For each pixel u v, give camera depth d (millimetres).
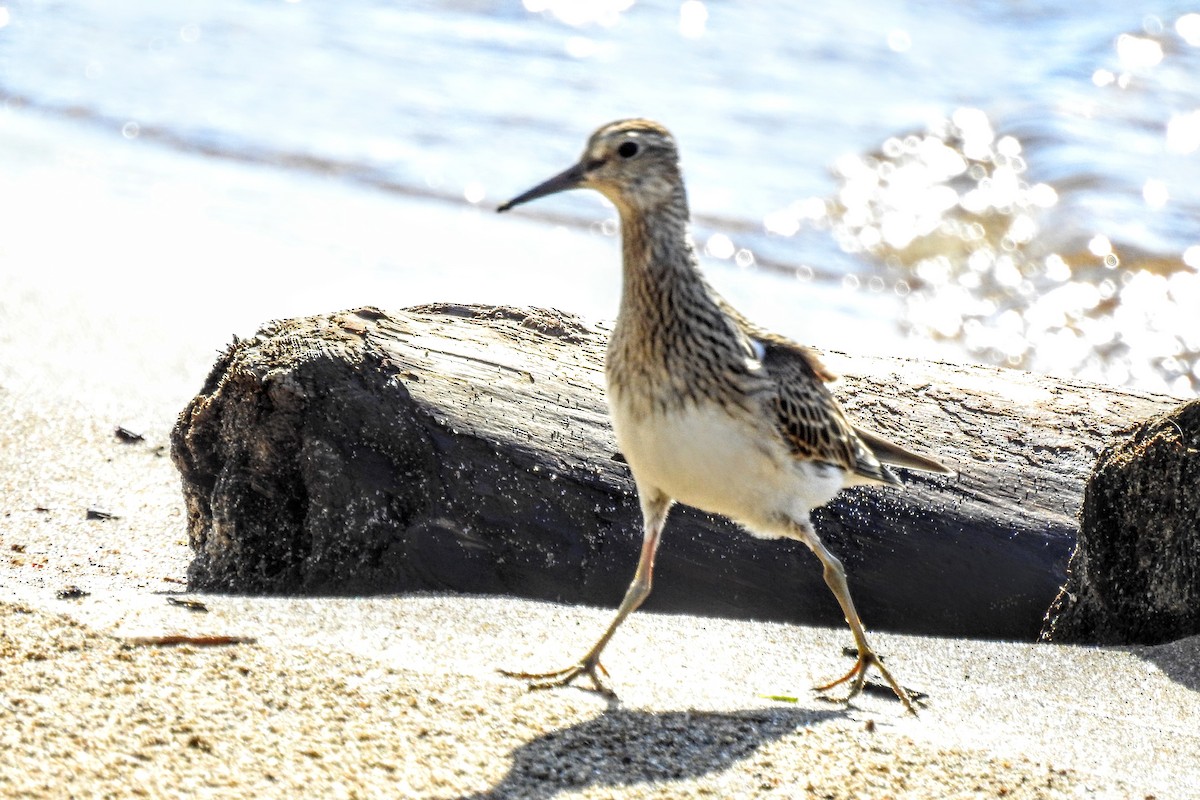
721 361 8680
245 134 24781
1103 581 10648
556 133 25047
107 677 7984
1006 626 10820
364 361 10766
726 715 8578
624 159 8805
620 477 10633
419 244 20875
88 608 9195
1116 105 26188
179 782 6953
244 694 8000
